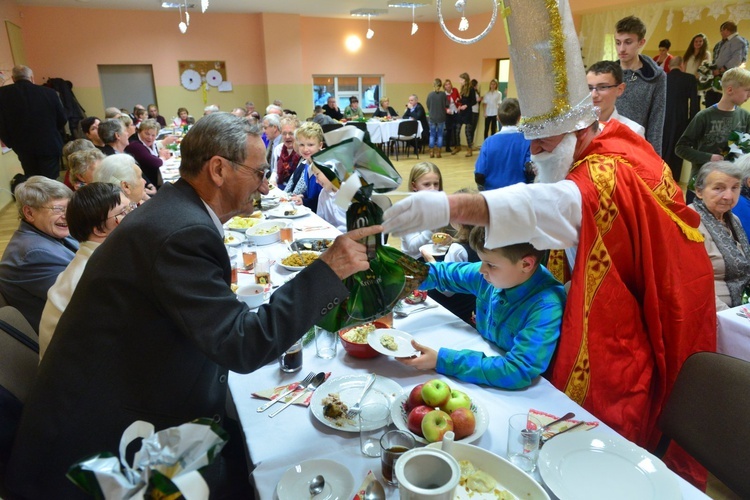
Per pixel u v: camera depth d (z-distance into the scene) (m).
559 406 1.16
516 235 1.12
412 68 12.98
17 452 1.04
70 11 9.69
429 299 1.77
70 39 9.83
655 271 1.28
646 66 2.72
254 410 1.16
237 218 2.94
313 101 12.40
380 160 1.00
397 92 13.04
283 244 2.53
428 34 12.85
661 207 1.29
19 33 8.98
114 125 4.40
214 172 1.07
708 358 1.17
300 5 9.86
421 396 1.08
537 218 1.13
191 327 0.95
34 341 1.46
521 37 1.21
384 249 1.09
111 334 1.00
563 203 1.16
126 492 0.56
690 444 1.17
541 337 1.25
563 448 0.99
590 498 0.87
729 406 1.10
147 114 8.77
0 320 1.39
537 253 1.28
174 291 0.94
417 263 1.11
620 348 1.27
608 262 1.23
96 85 10.27
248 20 11.08
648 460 0.95
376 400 1.17
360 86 12.76
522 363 1.22
